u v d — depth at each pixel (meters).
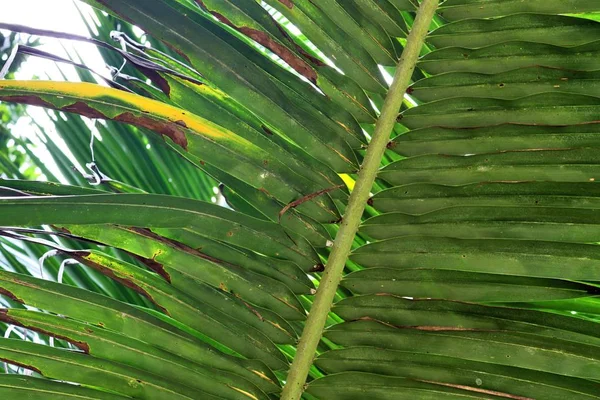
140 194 1.25
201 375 1.33
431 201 1.38
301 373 1.37
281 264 1.36
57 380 1.29
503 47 1.39
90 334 1.30
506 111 1.38
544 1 1.38
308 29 1.38
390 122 1.40
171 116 1.29
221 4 1.35
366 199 1.39
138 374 1.31
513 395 1.33
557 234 1.34
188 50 1.32
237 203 1.52
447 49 1.40
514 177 1.37
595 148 1.36
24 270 1.77
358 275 1.38
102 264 1.32
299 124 1.36
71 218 1.21
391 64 1.40
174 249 1.32
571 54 1.38
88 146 1.92
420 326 1.36
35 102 1.25
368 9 1.39
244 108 1.39
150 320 1.32
